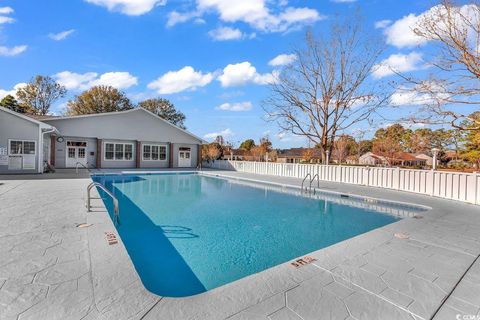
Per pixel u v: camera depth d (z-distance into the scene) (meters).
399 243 4.56
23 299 2.56
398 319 2.43
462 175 9.19
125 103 39.34
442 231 5.34
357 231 6.68
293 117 21.12
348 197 10.68
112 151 22.06
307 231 6.57
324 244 5.71
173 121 42.59
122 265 3.31
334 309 2.55
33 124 14.85
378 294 2.85
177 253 5.02
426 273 3.40
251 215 7.98
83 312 2.38
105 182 14.55
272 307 2.55
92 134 20.97
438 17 8.19
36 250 3.74
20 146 14.63
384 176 12.35
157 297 2.66
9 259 3.44
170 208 8.65
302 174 16.55
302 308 2.55
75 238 4.24
